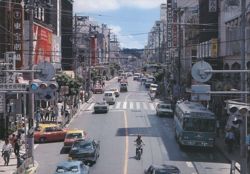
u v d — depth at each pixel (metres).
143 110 83.00
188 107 48.03
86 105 92.12
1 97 50.91
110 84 168.25
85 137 48.22
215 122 45.69
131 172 36.19
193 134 45.62
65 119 63.91
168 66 137.75
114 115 75.06
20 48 60.62
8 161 39.06
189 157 43.19
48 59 80.06
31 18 38.31
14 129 54.03
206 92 30.41
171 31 135.88
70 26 120.25
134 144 49.25
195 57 88.56
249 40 50.59
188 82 91.31
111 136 54.50
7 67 52.72
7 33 59.75
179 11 120.75
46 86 30.66
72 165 30.73
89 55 141.62
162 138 53.59
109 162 40.12
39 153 45.00
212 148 46.41
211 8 73.44
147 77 174.50
